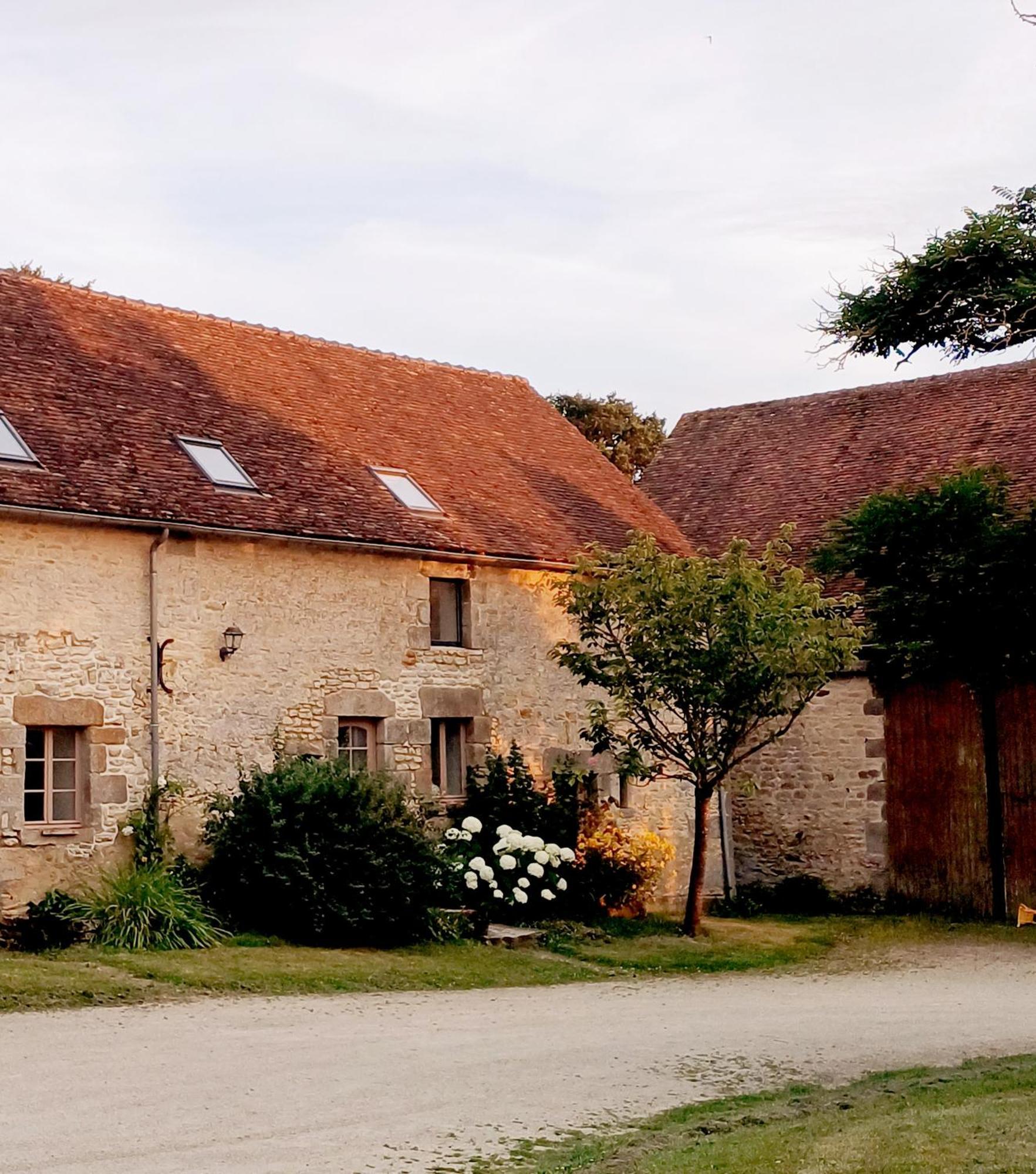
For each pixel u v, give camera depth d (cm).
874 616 1820
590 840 1678
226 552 1482
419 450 1816
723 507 2216
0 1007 1029
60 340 1600
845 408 2283
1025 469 1955
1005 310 1298
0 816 1302
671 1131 755
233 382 1723
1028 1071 910
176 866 1399
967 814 1825
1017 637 1728
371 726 1603
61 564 1363
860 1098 833
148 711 1410
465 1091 833
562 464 2030
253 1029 999
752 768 1997
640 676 1542
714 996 1266
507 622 1730
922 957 1555
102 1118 736
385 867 1407
